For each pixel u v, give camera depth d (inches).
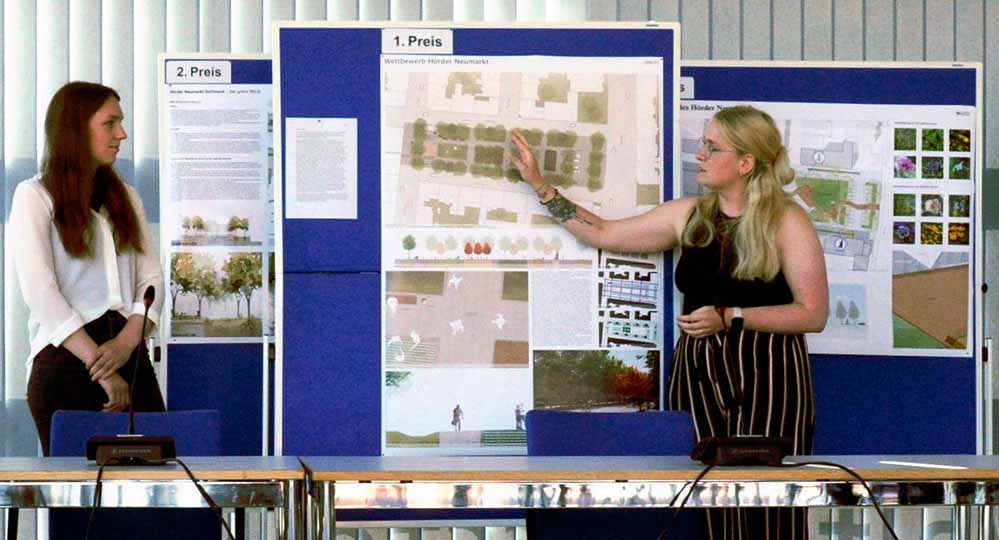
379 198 243.1
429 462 157.2
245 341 263.3
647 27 245.9
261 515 255.0
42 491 140.0
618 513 184.7
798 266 216.1
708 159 220.2
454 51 244.1
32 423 292.4
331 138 243.1
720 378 217.9
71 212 214.7
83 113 216.7
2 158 291.9
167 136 264.1
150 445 152.9
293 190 242.7
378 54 243.6
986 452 267.1
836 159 262.1
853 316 261.1
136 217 223.6
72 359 215.3
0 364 291.0
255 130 264.7
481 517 247.4
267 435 256.1
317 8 300.2
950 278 263.1
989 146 313.3
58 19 294.0
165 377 261.0
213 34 297.3
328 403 241.4
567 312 243.1
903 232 262.5
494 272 243.0
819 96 263.1
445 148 243.4
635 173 244.5
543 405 242.5
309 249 242.5
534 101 244.2
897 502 146.0
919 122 263.7
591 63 245.1
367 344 242.1
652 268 244.7
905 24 313.6
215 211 263.7
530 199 243.1
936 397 263.0
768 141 218.2
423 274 242.5
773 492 144.9
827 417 261.1
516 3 305.7
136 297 224.5
